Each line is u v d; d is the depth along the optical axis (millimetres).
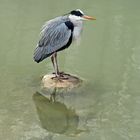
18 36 19406
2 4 25188
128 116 12555
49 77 14578
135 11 24453
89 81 14945
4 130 11570
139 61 17125
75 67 16188
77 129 11875
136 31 20859
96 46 18625
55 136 11469
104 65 16578
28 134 11461
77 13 13789
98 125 12047
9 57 17016
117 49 18391
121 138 11227
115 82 14984
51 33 13898
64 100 13617
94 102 13477
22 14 23078
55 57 14273
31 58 17016
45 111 12914
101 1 26844
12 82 14711
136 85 14805
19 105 13172
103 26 21578
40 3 25875
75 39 14117
